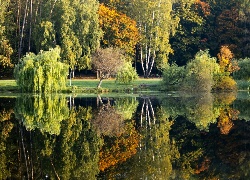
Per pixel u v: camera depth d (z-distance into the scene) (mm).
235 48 66812
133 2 63250
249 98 39625
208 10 71812
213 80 46250
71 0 52469
